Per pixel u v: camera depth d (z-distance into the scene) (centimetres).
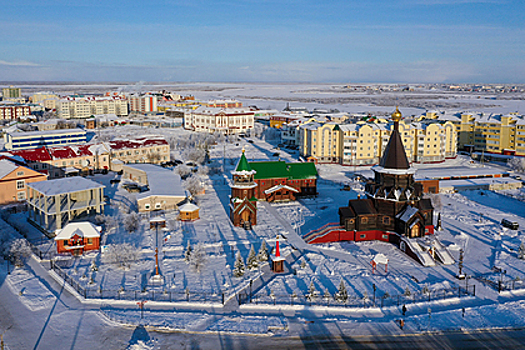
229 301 5662
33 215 8819
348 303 5625
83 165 13188
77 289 5850
